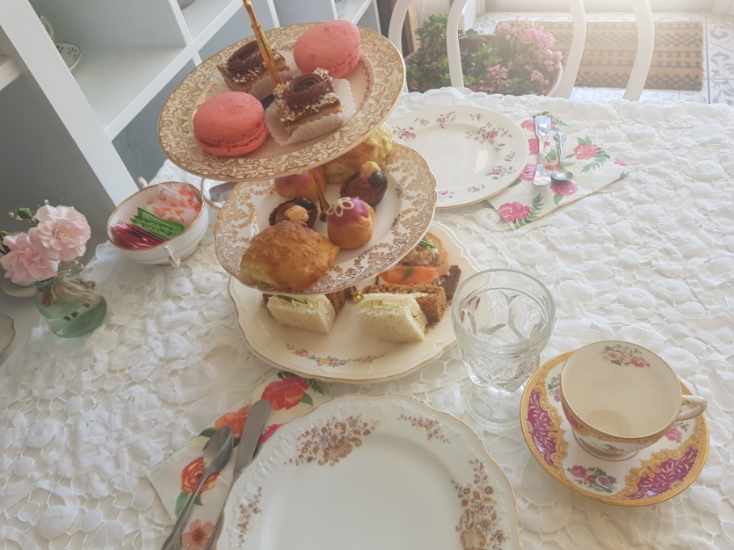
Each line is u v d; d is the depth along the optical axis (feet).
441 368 2.19
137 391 2.33
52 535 1.98
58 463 2.17
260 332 2.35
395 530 1.79
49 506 2.06
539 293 2.00
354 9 6.62
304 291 2.15
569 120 3.01
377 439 1.96
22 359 2.57
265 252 2.13
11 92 3.25
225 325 2.50
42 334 2.65
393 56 2.23
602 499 1.69
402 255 2.17
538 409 1.93
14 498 2.10
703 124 2.82
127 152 5.79
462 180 2.81
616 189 2.64
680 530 1.68
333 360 2.22
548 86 5.79
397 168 2.53
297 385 2.22
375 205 2.43
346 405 2.00
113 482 2.07
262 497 1.87
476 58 5.95
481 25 8.16
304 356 2.25
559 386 1.91
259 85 2.29
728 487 1.73
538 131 2.94
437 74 6.05
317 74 2.06
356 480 1.90
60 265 2.50
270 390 2.21
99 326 2.61
